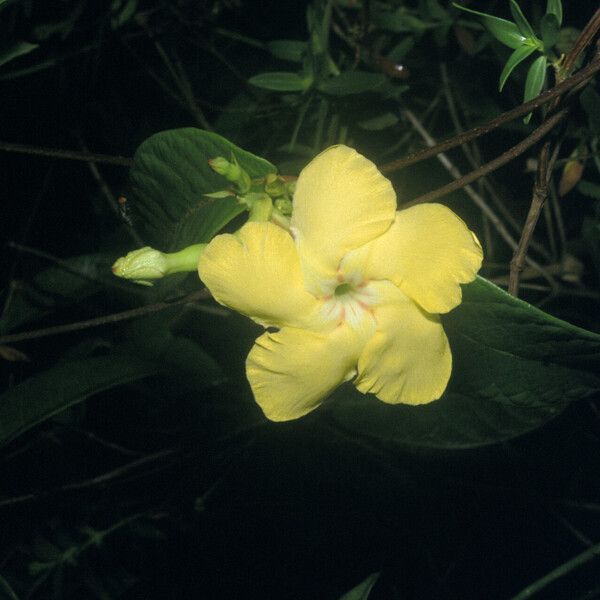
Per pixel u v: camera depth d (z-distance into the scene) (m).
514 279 0.45
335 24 0.53
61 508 0.55
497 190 0.56
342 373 0.41
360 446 0.54
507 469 0.56
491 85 0.54
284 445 0.55
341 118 0.52
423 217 0.40
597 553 0.49
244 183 0.41
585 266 0.55
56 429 0.56
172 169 0.44
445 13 0.52
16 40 0.49
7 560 0.54
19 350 0.56
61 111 0.56
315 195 0.39
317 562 0.57
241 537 0.56
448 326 0.43
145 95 0.56
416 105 0.56
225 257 0.39
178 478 0.56
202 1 0.55
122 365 0.49
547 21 0.44
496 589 0.57
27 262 0.56
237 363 0.53
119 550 0.55
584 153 0.50
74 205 0.57
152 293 0.52
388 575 0.57
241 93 0.55
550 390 0.45
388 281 0.41
